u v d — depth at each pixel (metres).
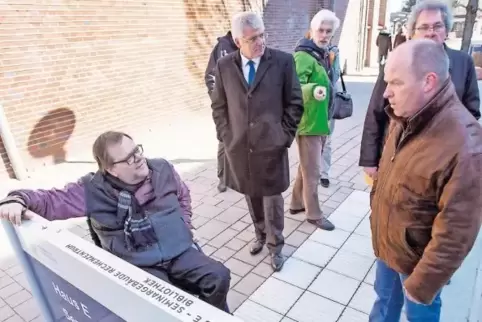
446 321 2.07
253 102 2.25
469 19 4.10
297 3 9.52
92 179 1.54
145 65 5.75
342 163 4.55
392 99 1.33
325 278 2.50
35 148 4.57
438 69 1.21
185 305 0.83
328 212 3.34
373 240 1.64
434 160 1.23
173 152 5.20
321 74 2.72
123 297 0.93
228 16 7.13
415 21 1.96
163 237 1.54
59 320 1.41
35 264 1.33
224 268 1.60
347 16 11.59
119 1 5.16
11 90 4.23
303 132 2.78
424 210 1.33
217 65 2.38
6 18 4.05
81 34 4.81
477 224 1.21
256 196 2.47
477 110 2.07
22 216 1.28
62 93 4.74
